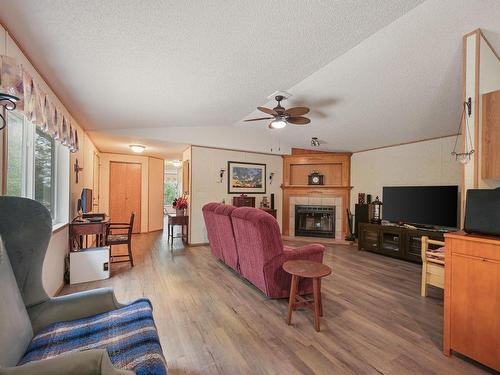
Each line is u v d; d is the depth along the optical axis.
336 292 2.90
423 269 2.79
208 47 2.01
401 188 4.64
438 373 1.61
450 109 3.50
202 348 1.85
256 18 1.72
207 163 5.50
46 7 1.39
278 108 3.21
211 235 4.02
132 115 3.69
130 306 1.54
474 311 1.63
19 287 1.30
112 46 1.83
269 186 6.30
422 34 2.16
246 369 1.64
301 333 2.06
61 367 0.81
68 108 3.12
